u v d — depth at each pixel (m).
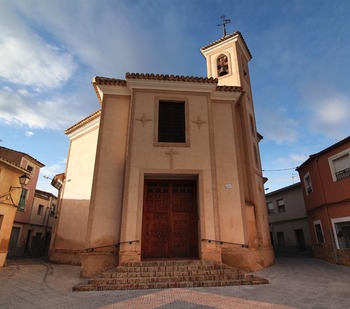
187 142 10.37
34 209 26.34
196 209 10.53
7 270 10.87
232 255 9.65
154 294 6.25
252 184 12.41
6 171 13.23
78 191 14.80
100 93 12.45
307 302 5.34
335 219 13.14
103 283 7.18
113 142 10.78
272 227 26.45
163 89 11.15
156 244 9.98
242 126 13.62
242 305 5.15
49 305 5.40
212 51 17.17
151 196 10.63
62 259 13.88
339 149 13.17
